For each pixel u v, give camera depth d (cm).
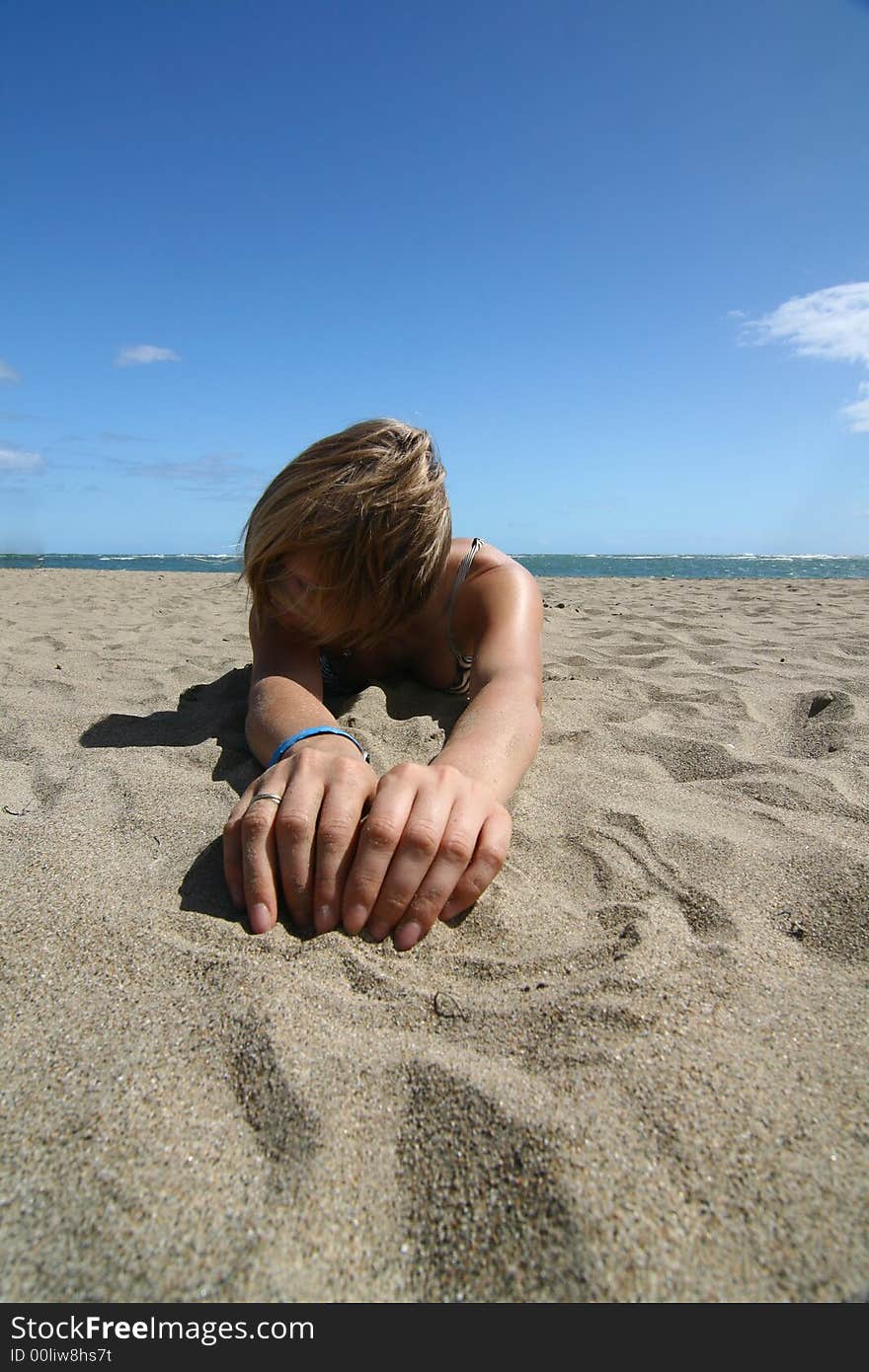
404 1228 71
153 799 160
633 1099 83
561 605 620
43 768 189
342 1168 76
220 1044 90
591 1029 93
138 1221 70
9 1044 91
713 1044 91
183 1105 83
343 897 112
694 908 124
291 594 161
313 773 120
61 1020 94
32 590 856
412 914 110
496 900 122
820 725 229
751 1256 67
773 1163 75
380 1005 97
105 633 451
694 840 146
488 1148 77
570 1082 85
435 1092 84
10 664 329
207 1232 70
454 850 111
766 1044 92
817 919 121
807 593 815
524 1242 69
